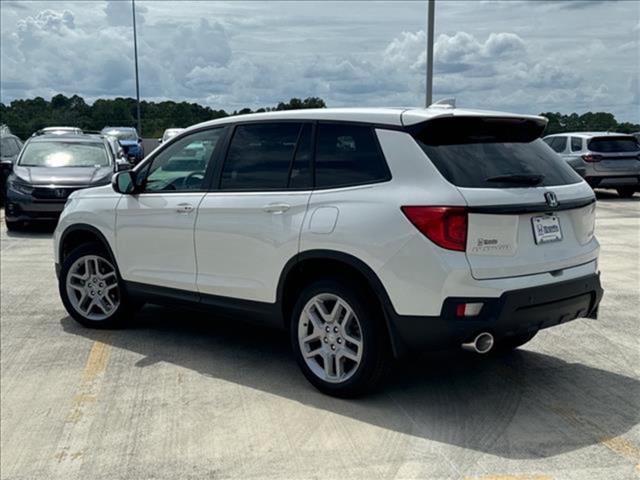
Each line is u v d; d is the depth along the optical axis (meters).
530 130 4.96
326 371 4.82
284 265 4.91
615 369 5.35
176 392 5.02
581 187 4.88
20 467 4.03
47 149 13.88
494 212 4.23
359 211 4.52
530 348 5.86
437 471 3.80
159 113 42.41
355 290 4.58
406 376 5.22
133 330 6.54
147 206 5.91
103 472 3.94
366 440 4.18
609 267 9.20
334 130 4.88
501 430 4.29
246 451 4.11
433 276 4.20
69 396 5.00
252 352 5.87
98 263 6.49
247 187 5.28
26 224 13.77
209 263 5.47
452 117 4.46
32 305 7.54
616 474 3.74
